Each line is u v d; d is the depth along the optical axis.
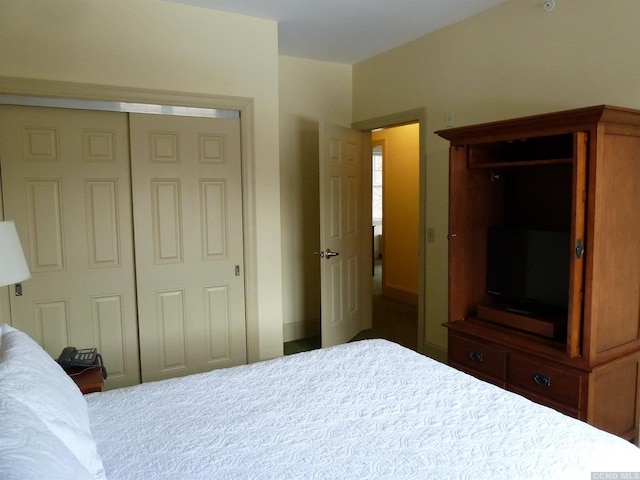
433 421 1.60
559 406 2.42
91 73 2.97
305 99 4.53
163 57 3.18
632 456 1.39
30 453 0.94
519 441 1.46
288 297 4.62
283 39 3.95
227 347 3.54
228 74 3.40
